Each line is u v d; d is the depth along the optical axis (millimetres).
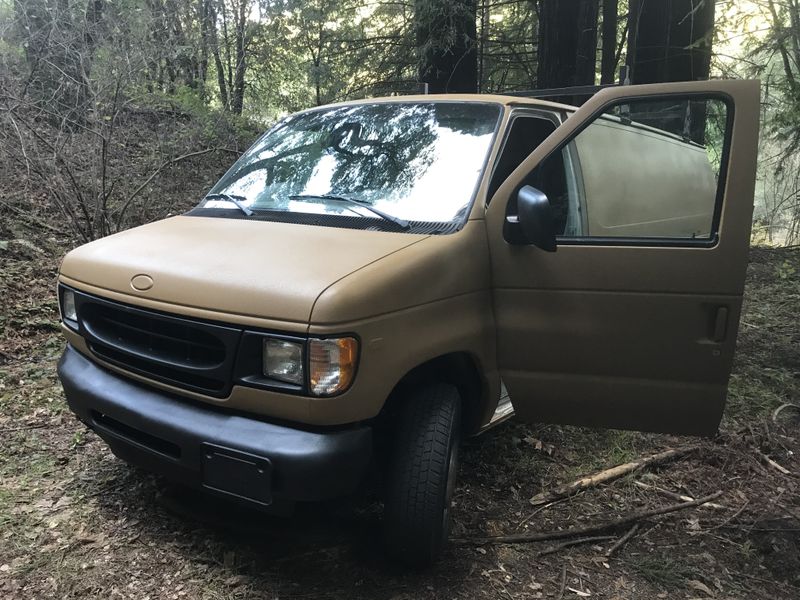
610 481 3791
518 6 13586
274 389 2352
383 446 2939
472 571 2889
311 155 3559
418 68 10508
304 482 2330
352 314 2334
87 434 3836
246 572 2738
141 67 6824
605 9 11805
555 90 4551
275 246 2711
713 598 2895
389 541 2740
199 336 2512
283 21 13594
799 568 3121
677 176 2922
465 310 2834
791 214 10375
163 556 2795
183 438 2494
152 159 8039
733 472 4016
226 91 12609
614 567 3057
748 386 5246
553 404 3035
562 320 2912
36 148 6422
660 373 2846
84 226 6793
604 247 2828
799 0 7254
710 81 2697
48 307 5629
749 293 8016
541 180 3078
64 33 6453
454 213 2988
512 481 3711
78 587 2570
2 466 3416
